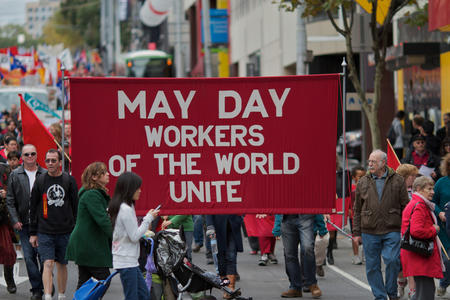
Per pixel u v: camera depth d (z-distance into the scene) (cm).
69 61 5816
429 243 1664
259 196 1767
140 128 1758
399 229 1802
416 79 4381
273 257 2558
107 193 1655
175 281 1666
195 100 1753
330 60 6794
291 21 6781
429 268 1669
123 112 1753
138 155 1759
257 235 2497
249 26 8931
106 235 1638
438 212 1927
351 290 2056
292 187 1769
